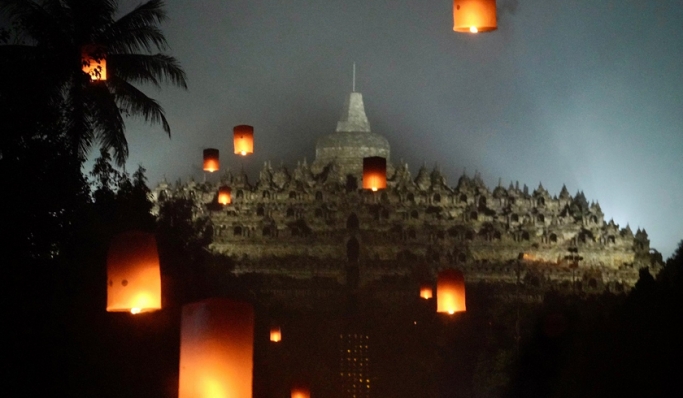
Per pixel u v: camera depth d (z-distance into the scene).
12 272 46.59
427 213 198.50
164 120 81.31
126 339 55.69
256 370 94.38
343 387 146.12
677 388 53.25
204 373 31.97
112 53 78.44
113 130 75.56
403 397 144.12
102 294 54.97
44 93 50.91
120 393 53.78
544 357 61.69
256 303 132.75
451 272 71.44
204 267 92.88
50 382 47.81
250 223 196.50
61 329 49.78
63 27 75.50
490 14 39.94
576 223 197.00
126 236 39.44
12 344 45.94
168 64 80.94
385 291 184.00
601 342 57.94
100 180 72.75
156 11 80.25
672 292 57.00
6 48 71.38
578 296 163.00
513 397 62.28
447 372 141.25
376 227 196.25
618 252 193.25
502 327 145.88
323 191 199.25
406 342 149.62
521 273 189.62
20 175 47.66
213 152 77.69
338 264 191.62
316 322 155.50
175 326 60.00
